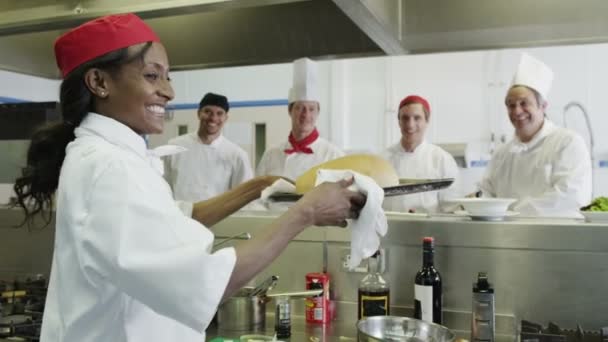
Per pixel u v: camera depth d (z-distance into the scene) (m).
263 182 1.19
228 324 1.28
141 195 0.70
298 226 0.80
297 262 1.40
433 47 1.66
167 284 0.68
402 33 1.64
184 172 2.82
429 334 1.07
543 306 1.21
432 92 3.37
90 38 0.77
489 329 1.16
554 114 3.16
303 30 1.71
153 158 0.95
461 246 1.27
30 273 1.68
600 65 3.08
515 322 1.22
